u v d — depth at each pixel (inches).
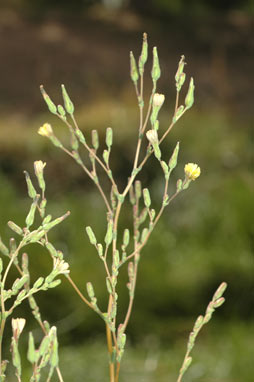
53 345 41.6
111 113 340.8
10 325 175.0
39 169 46.6
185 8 640.4
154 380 157.6
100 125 329.1
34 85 478.3
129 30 591.5
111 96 407.5
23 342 171.5
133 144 319.6
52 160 317.1
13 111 443.5
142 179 309.0
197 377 159.9
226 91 447.8
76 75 486.0
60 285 189.3
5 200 226.2
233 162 312.2
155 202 273.0
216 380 157.8
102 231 229.5
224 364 163.2
